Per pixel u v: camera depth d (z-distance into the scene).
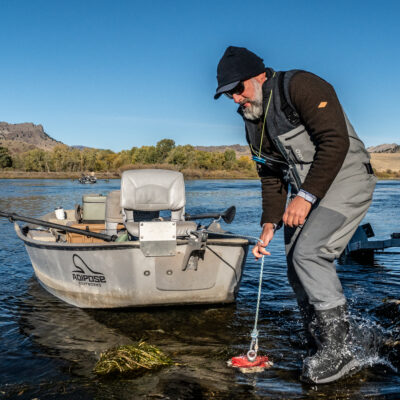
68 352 3.38
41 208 17.70
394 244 6.72
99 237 4.86
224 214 5.57
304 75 2.38
